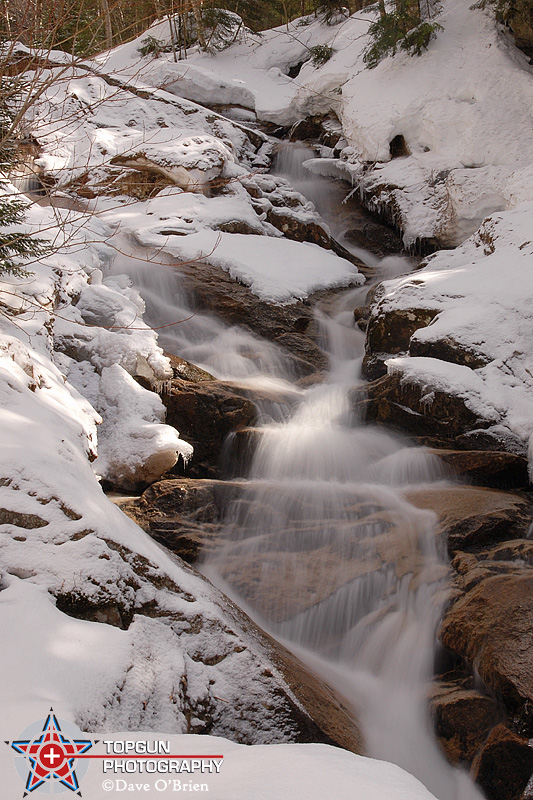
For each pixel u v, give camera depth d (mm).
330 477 7020
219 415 7543
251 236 12148
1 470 3719
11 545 3434
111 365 7688
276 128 18453
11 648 2881
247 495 6418
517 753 3867
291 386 8969
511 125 12953
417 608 5152
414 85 14867
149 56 20906
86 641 3098
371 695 4656
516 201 11211
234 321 10008
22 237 6426
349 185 15570
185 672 3348
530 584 4676
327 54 18641
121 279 9844
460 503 6090
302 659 4816
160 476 6805
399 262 12953
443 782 4156
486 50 14844
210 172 13477
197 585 4016
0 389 4609
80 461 4453
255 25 23828
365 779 2107
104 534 3666
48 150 13375
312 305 10633
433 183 13336
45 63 5020
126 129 15250
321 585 5453
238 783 2102
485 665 4254
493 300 8227
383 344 8844
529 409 7090
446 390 7242
